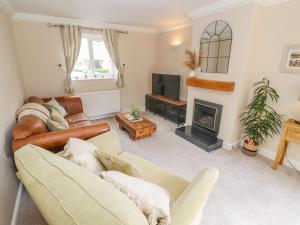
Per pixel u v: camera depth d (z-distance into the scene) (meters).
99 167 1.33
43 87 3.95
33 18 3.51
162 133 3.70
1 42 2.32
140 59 5.02
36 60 3.75
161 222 0.88
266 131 2.64
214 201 1.92
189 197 1.08
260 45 2.68
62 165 0.94
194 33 3.35
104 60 4.61
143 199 0.87
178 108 4.03
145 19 3.85
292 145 2.52
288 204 1.90
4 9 2.73
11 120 2.16
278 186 2.16
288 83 2.46
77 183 0.80
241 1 2.48
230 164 2.61
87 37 4.24
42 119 2.15
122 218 0.63
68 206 0.71
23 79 3.70
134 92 5.18
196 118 3.63
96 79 4.50
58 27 3.79
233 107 2.87
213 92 3.17
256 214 1.77
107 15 3.50
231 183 2.20
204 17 3.10
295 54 2.34
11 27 3.29
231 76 2.83
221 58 2.94
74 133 1.83
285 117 2.56
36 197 0.81
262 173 2.40
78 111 3.83
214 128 3.23
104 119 4.67
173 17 3.67
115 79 4.77
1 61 2.13
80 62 4.30
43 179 0.85
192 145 3.19
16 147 1.57
